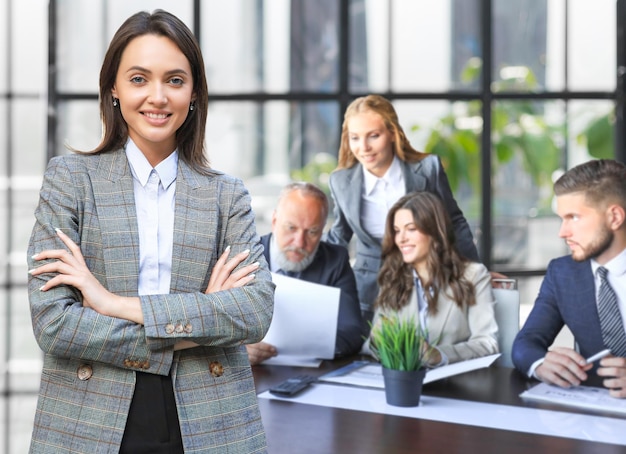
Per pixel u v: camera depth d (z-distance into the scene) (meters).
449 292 2.80
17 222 4.77
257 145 4.01
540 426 1.90
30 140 4.76
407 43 3.97
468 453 1.70
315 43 4.01
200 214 1.35
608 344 2.62
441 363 2.52
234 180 1.44
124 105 1.31
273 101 4.00
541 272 3.98
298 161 4.01
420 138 3.94
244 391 1.35
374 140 3.19
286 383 2.22
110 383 1.25
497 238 3.96
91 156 1.35
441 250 2.81
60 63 3.94
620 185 2.62
